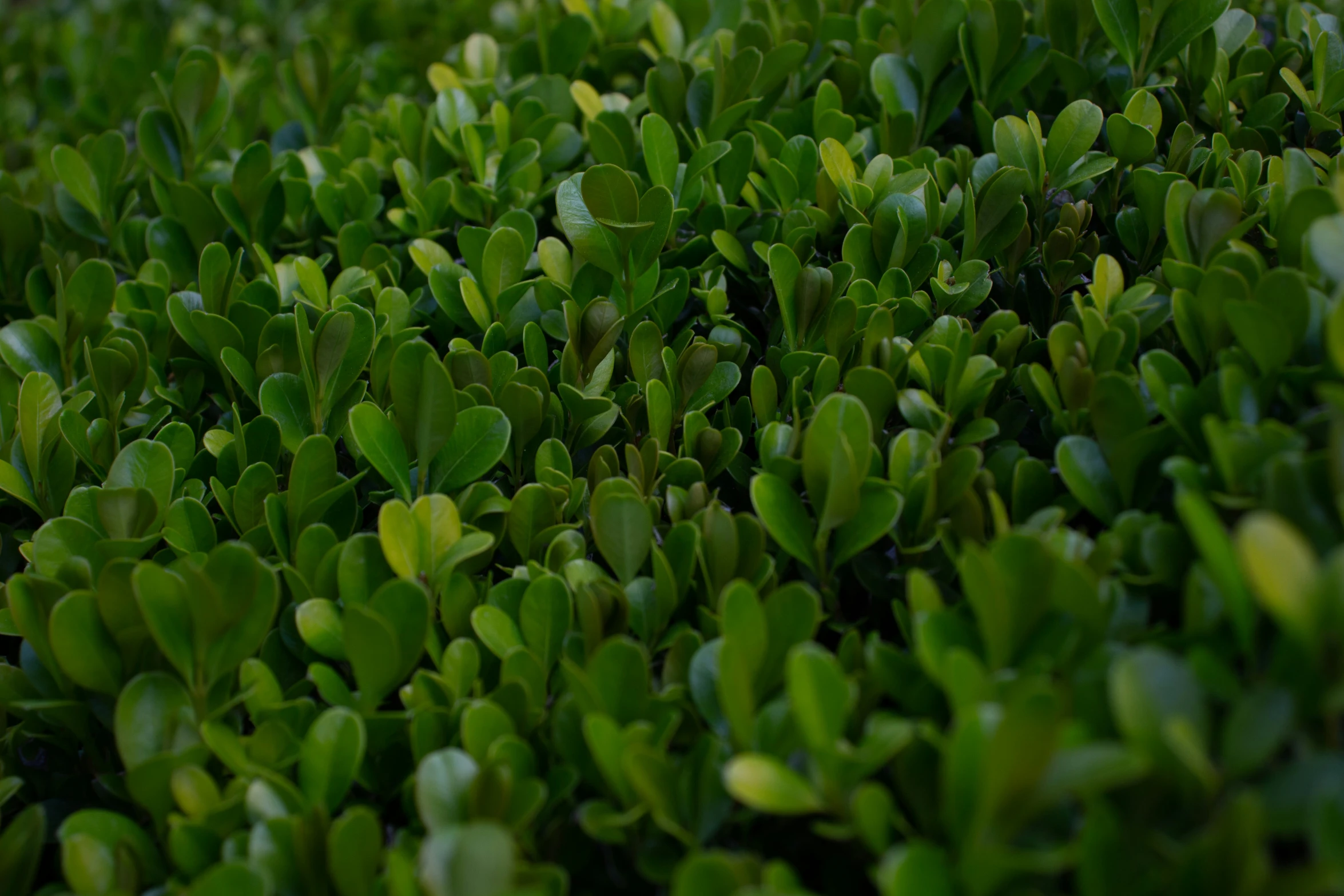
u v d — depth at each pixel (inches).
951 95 16.6
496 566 13.8
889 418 14.0
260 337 14.8
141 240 17.7
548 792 11.6
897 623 12.7
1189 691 10.4
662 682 12.2
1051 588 11.2
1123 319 13.0
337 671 13.1
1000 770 10.1
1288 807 10.2
